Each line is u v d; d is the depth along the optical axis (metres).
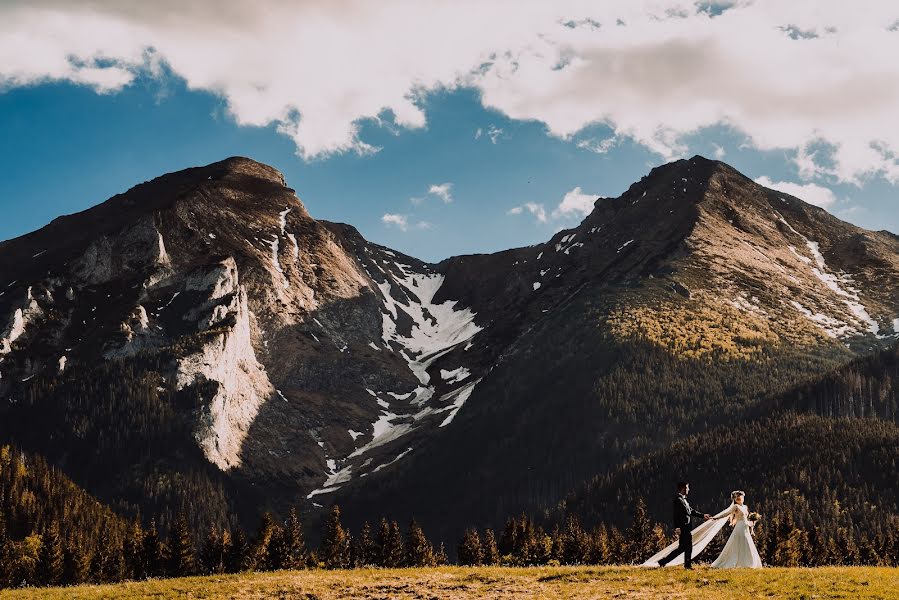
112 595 47.25
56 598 47.34
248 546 158.50
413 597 42.56
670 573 42.44
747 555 43.69
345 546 163.25
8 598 48.59
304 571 54.34
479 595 41.66
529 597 40.12
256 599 44.09
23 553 151.00
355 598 43.19
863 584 38.75
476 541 159.38
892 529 155.12
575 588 41.28
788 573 41.25
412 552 157.00
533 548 155.88
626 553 153.38
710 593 37.72
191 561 151.75
